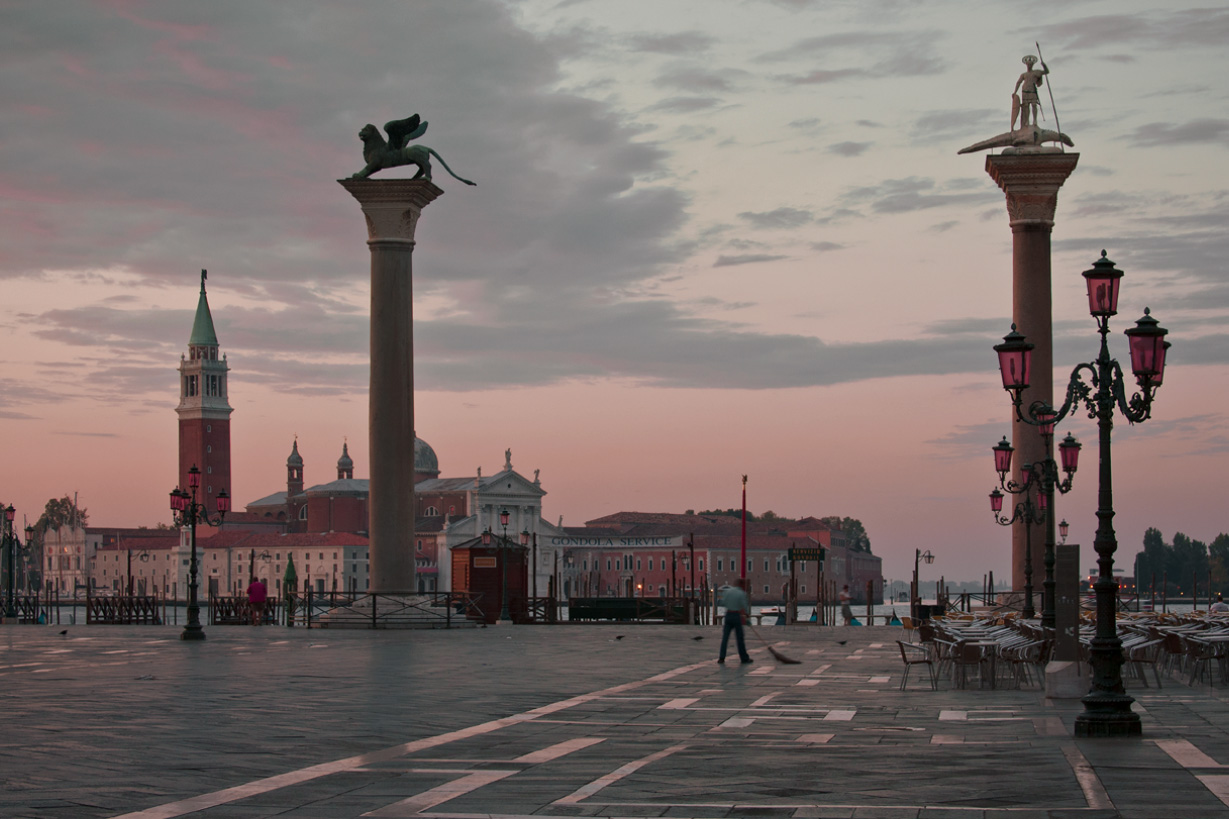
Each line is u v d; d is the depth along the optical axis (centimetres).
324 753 1745
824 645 4306
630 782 1498
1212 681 2741
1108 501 1928
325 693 2580
